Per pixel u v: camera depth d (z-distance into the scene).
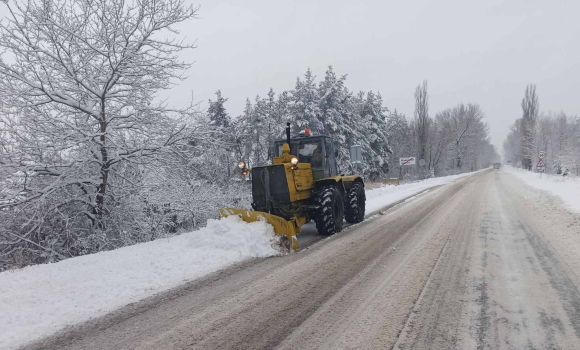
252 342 3.14
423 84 45.94
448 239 6.94
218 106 25.52
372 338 3.12
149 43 8.62
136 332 3.40
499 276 4.66
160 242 6.82
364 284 4.52
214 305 4.00
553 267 4.95
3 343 3.23
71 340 3.28
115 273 5.10
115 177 9.36
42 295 4.34
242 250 6.14
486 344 2.97
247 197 11.81
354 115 29.73
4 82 7.65
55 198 8.16
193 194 10.21
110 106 8.97
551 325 3.27
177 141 8.99
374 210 11.85
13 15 7.46
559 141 52.09
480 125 74.69
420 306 3.78
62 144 8.13
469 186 22.20
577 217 8.57
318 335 3.22
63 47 8.09
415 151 50.69
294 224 7.20
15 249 8.13
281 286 4.56
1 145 7.92
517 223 8.45
